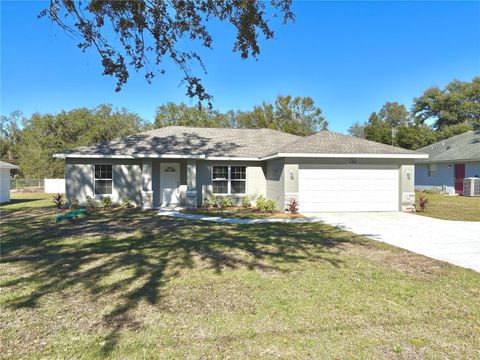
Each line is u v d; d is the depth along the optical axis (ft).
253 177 60.49
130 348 11.78
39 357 11.22
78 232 34.01
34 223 39.99
